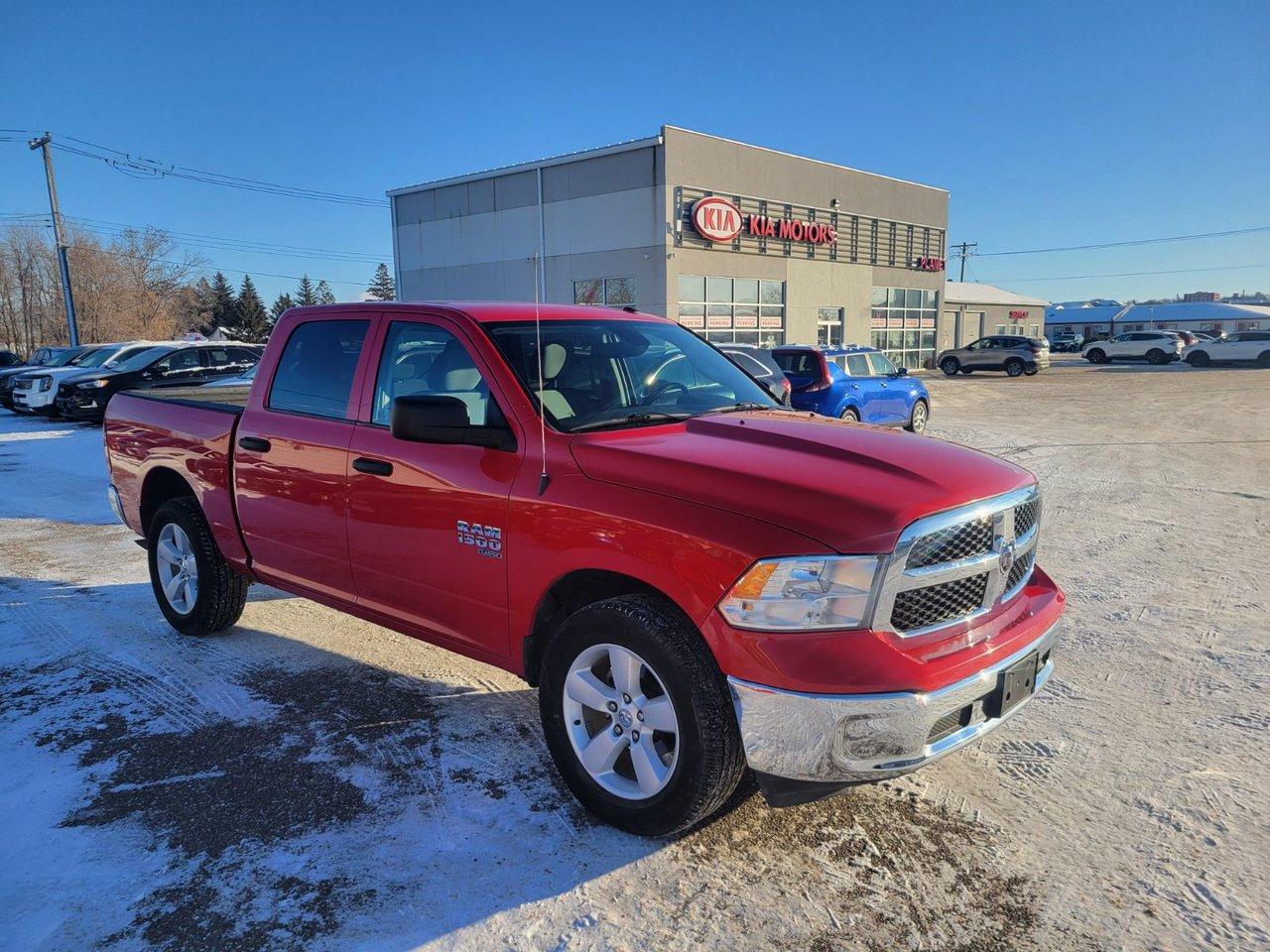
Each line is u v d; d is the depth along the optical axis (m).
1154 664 4.50
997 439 14.27
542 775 3.40
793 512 2.58
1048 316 85.12
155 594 5.25
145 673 4.43
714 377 4.11
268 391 4.35
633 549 2.79
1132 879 2.76
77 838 2.95
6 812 3.11
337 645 4.86
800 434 3.20
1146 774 3.40
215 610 4.80
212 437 4.56
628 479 2.89
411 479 3.50
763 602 2.52
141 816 3.09
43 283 61.59
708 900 2.65
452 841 2.95
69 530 7.93
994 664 2.74
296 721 3.87
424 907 2.61
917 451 3.07
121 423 5.39
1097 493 9.34
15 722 3.85
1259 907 2.61
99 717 3.91
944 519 2.61
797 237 32.84
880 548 2.49
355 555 3.82
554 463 3.10
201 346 18.98
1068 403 22.12
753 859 2.86
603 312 4.17
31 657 4.65
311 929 2.51
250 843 2.93
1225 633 4.97
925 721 2.52
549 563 3.04
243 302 91.75
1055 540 7.18
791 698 2.49
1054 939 2.49
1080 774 3.40
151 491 5.26
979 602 2.82
